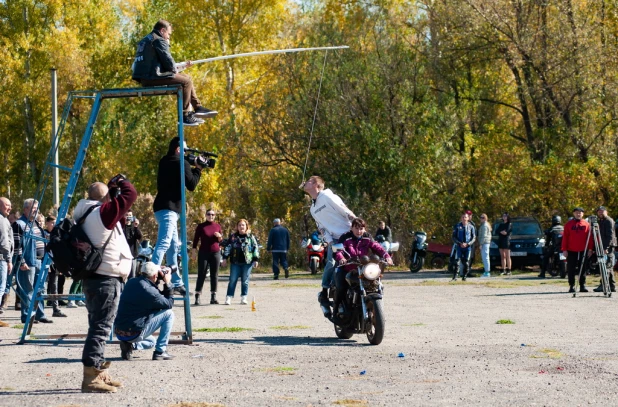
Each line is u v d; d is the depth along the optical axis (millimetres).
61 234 10461
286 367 11914
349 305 14852
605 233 25750
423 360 12414
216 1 67500
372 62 46844
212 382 10727
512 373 11180
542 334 15492
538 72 46781
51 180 63969
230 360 12703
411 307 21578
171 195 15430
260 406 9094
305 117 46625
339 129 46000
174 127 62438
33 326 17875
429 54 49344
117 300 10578
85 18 66938
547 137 47125
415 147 45750
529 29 46750
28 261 19109
